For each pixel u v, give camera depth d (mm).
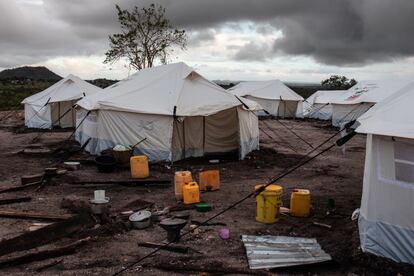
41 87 82750
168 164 15555
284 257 7496
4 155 18156
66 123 28203
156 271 7078
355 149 21984
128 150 15258
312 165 17000
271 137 26438
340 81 85875
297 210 10055
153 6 40938
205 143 17734
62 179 13297
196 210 10477
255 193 9562
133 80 18609
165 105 15852
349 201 11539
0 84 91812
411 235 7129
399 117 7367
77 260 7473
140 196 11766
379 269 7047
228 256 7715
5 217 9719
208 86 17328
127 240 8430
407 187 7082
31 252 7625
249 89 43188
